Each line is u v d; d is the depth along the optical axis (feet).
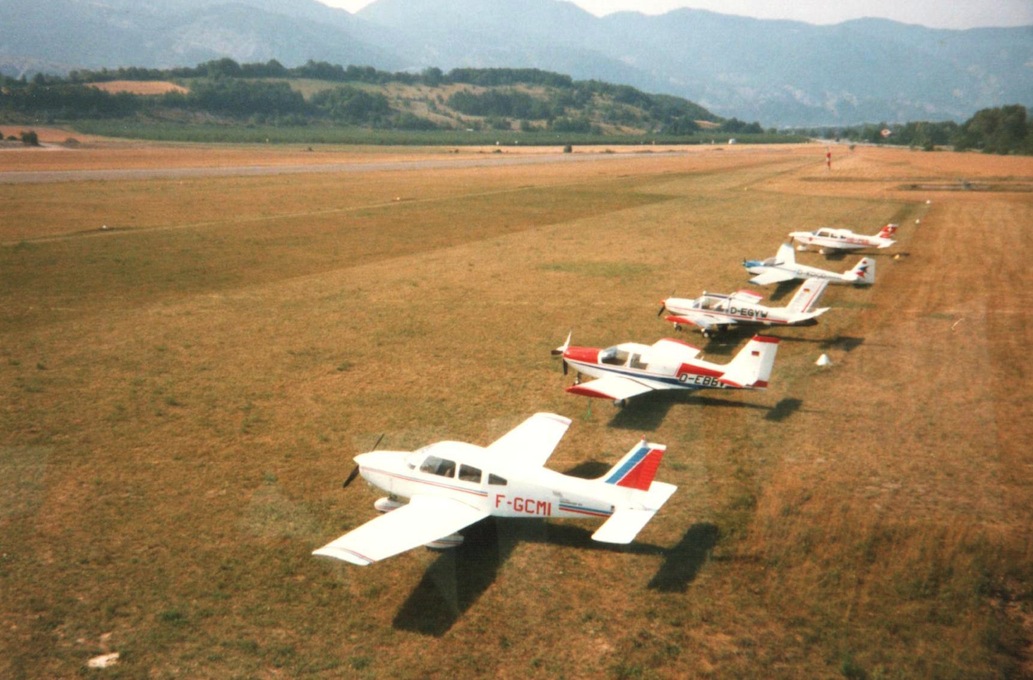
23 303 115.55
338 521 50.96
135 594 42.65
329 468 59.36
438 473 48.21
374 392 77.20
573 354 75.15
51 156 453.99
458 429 67.46
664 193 279.69
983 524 47.24
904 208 224.33
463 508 46.75
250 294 122.62
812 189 287.89
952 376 75.92
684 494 53.11
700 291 123.03
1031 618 38.55
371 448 63.21
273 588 43.29
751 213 221.05
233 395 76.23
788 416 67.41
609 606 41.04
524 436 56.90
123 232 183.62
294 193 276.21
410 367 85.40
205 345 94.02
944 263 140.46
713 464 58.03
